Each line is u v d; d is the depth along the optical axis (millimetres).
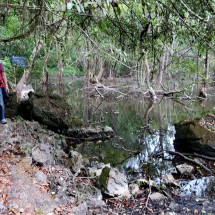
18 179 4105
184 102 15836
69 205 3951
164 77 21250
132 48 5195
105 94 18906
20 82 10648
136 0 3500
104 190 4672
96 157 6797
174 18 4617
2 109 6051
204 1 3961
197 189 5137
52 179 4551
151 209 4324
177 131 7465
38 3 4004
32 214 3479
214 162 6484
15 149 5082
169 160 6668
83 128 8492
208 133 6957
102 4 2873
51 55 18766
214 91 19984
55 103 8523
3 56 12102
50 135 7363
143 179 5301
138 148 7594
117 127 9867
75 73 28172
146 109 13672
